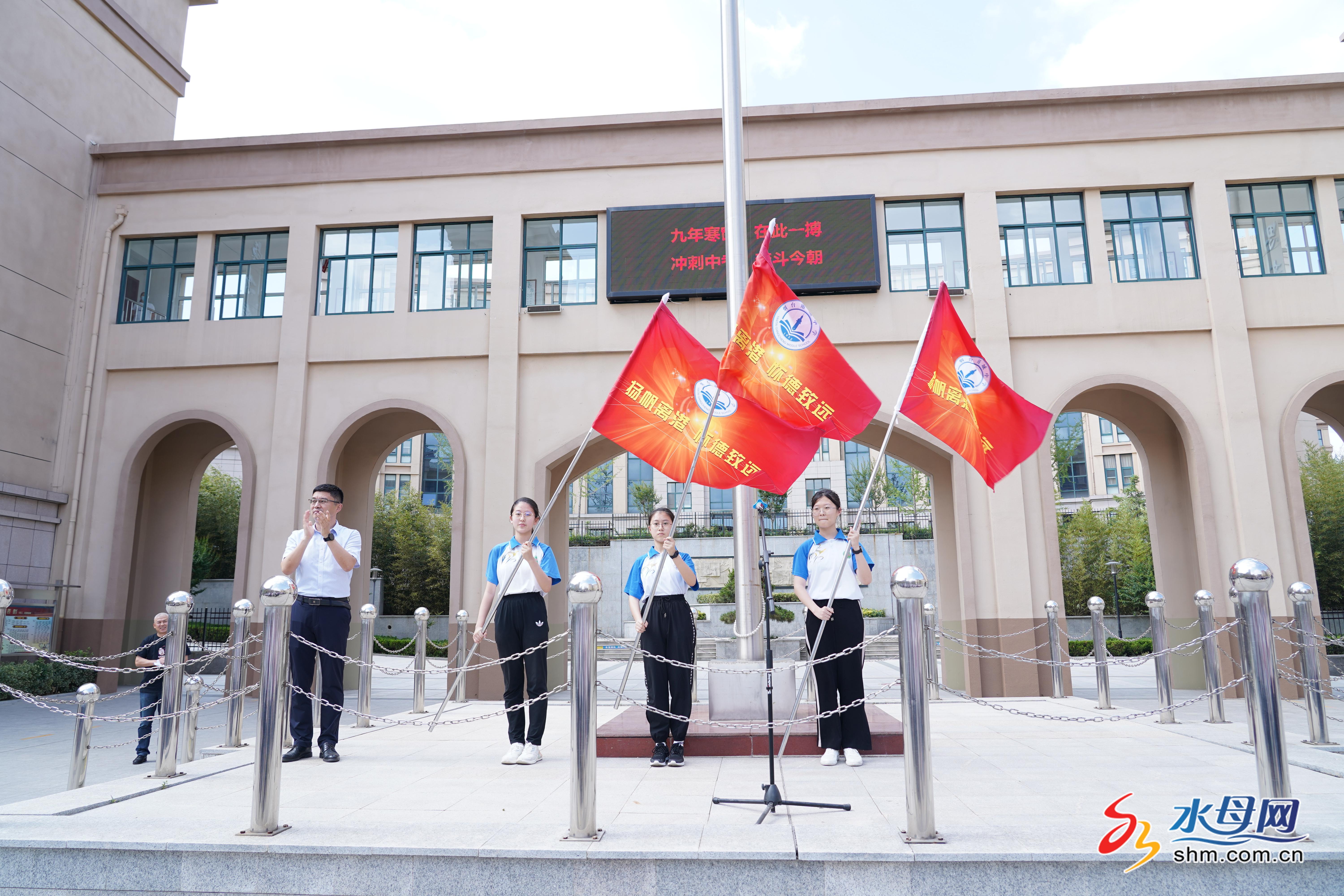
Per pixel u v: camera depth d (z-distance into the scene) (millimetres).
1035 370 11500
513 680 5523
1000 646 10734
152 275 13180
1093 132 11844
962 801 4082
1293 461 10969
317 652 5656
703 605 24219
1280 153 11672
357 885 3289
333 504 5703
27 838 3467
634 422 5473
